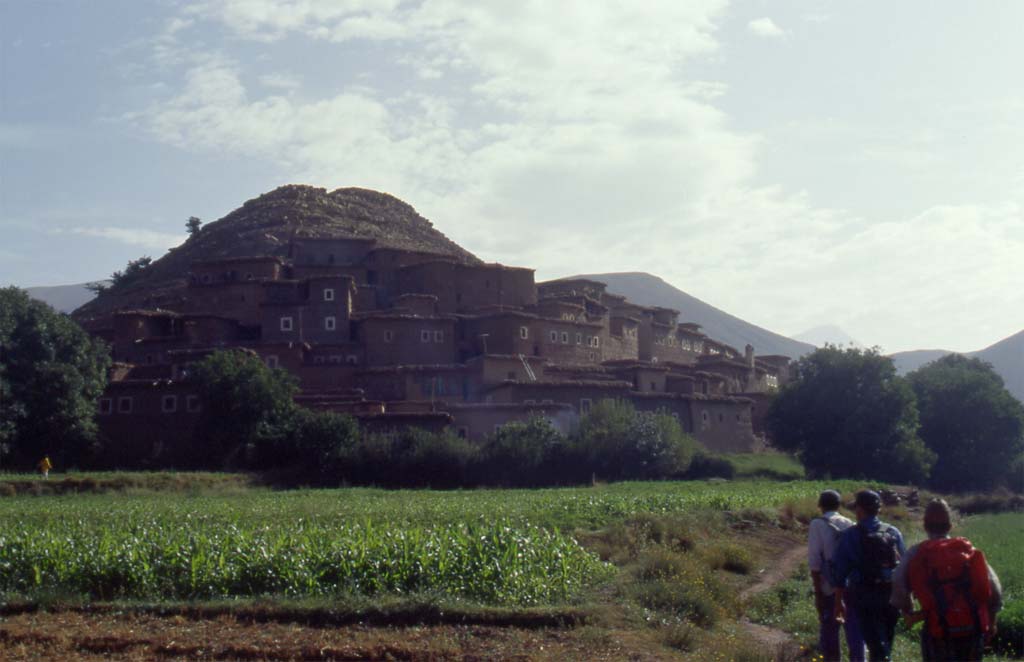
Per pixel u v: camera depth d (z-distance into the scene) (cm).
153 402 8962
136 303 13150
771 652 1827
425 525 3306
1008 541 3934
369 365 10219
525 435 7931
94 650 1772
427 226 18150
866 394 9131
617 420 8394
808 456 9294
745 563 3077
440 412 8806
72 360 8475
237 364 8694
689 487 6625
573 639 1866
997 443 9819
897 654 1767
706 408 10738
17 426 7975
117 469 8306
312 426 7894
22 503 5225
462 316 10950
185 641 1828
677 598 2195
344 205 17462
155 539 2575
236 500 5403
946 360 11944
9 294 8400
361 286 11519
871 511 1433
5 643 1806
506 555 2347
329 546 2417
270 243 14638
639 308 13738
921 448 9075
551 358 11150
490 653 1750
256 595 2291
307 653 1744
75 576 2388
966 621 1206
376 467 7712
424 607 2059
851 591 1405
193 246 16188
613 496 5000
